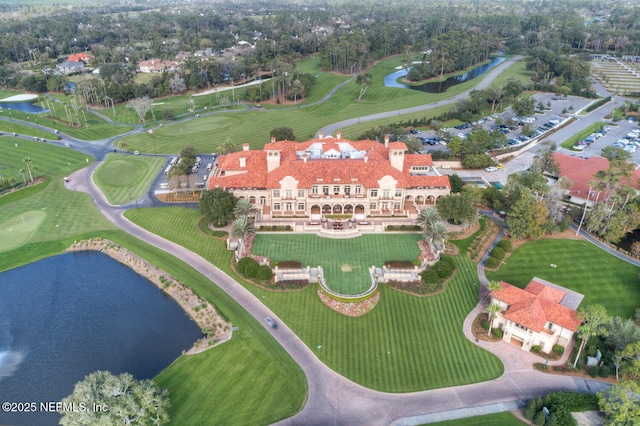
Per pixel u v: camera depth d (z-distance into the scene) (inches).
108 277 4488.2
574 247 4879.4
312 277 4320.9
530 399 3144.7
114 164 6948.8
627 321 3489.2
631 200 5147.6
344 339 3641.7
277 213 5290.4
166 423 2906.0
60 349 3622.0
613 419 2807.6
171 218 5433.1
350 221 5201.8
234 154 5949.8
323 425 2925.7
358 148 5925.2
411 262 4468.5
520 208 4845.0
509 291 3801.7
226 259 4640.8
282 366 3371.1
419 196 5546.3
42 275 4517.7
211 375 3292.3
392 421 2972.4
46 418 3056.1
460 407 3078.2
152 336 3742.6
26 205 5753.0
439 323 3818.9
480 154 6943.9
